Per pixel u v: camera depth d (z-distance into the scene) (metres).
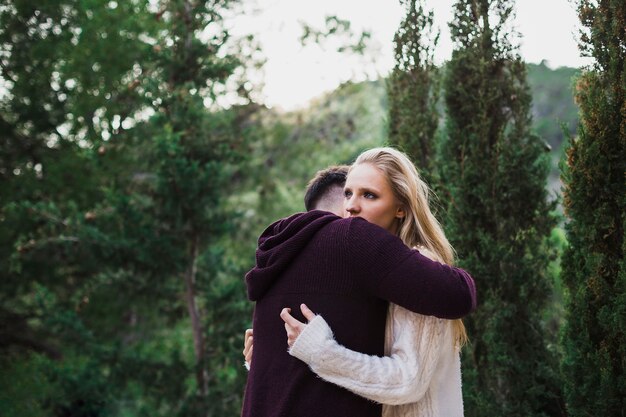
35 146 9.75
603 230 2.63
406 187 2.00
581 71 2.77
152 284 6.54
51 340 9.59
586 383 2.59
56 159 9.40
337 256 1.80
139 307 8.10
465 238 3.31
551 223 3.26
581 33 2.75
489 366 3.24
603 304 2.61
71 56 8.68
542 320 3.39
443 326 1.87
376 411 1.86
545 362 3.19
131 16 8.34
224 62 6.71
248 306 6.31
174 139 6.06
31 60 9.21
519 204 3.28
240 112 8.30
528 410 3.06
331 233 1.83
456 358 1.98
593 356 2.58
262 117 9.05
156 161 6.54
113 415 7.27
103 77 8.59
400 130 3.68
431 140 3.61
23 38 9.28
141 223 6.46
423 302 1.72
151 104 6.39
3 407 7.30
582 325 2.65
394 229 2.09
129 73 8.67
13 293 9.18
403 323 1.84
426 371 1.82
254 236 8.02
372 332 1.80
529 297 3.26
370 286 1.77
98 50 8.51
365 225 1.81
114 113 8.47
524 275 3.23
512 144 3.29
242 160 6.75
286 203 8.75
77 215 6.69
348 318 1.78
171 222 6.50
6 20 9.15
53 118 9.39
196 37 6.54
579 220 2.71
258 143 8.97
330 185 2.41
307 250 1.85
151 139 6.51
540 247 3.37
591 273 2.62
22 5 8.97
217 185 6.45
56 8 9.19
